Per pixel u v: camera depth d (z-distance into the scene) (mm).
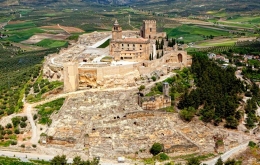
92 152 179625
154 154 181250
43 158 175125
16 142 189375
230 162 171750
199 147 189250
